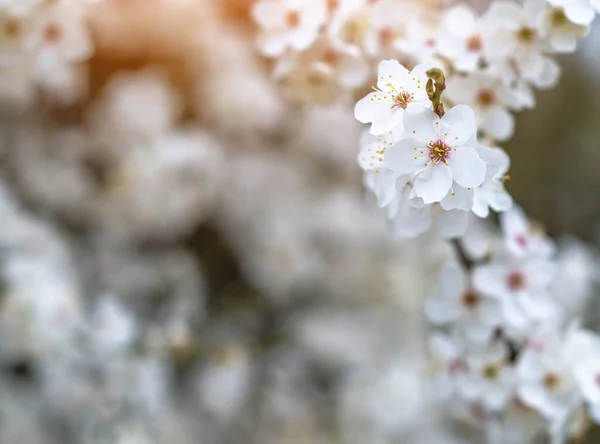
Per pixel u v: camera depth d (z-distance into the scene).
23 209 0.61
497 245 0.38
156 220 0.64
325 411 0.63
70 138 0.68
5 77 0.42
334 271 0.69
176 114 0.71
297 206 0.70
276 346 0.62
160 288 0.64
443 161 0.31
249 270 0.70
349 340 0.66
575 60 0.77
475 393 0.37
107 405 0.51
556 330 0.38
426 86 0.31
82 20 0.42
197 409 0.60
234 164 0.70
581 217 0.77
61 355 0.49
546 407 0.36
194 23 0.69
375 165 0.33
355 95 0.38
